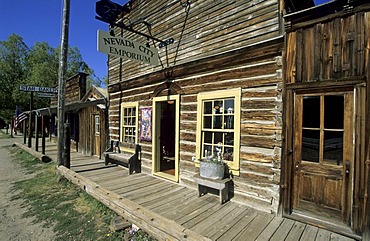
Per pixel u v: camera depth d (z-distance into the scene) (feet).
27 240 9.32
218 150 13.69
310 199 9.80
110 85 25.27
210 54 14.17
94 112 28.50
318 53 9.57
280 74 10.81
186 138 15.62
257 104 11.64
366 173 8.32
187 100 15.65
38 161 25.55
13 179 18.80
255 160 11.60
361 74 8.50
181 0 16.34
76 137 33.78
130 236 9.02
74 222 10.78
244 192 11.97
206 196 13.32
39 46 95.66
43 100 78.79
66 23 19.65
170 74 16.99
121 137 23.18
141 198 12.94
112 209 11.23
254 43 11.74
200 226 9.45
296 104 10.28
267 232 8.94
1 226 10.57
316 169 9.66
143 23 19.88
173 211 11.03
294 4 14.06
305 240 8.33
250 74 11.99
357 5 8.57
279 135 10.78
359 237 8.32
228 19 13.25
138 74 20.90
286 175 10.35
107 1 14.40
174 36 16.93
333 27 9.19
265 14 11.53
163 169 19.72
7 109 85.35
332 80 9.16
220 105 13.64
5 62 92.68
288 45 10.44
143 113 19.99
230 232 8.94
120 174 18.92
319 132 9.66
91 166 22.12
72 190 15.40
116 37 13.92
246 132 12.05
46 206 12.76
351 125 8.83
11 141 50.29
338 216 9.04
